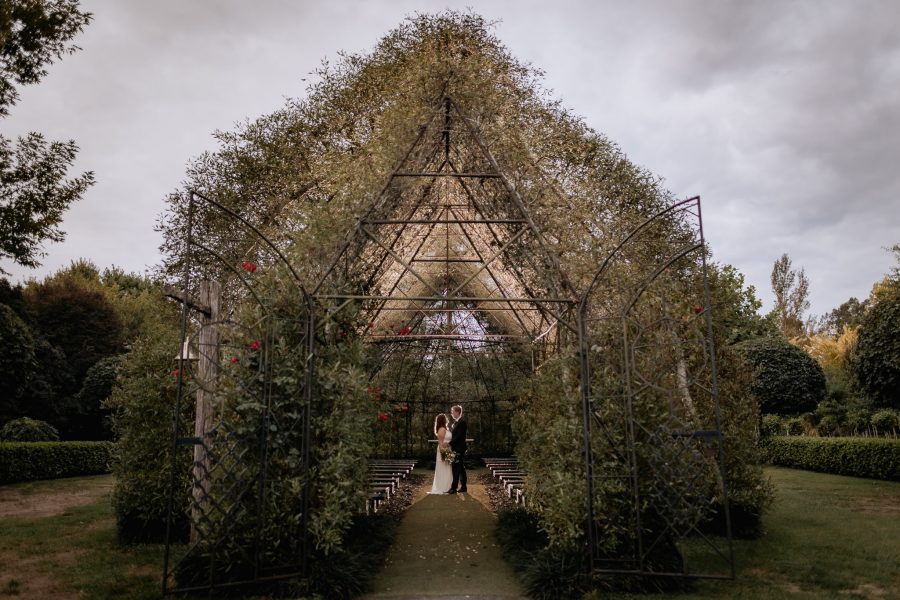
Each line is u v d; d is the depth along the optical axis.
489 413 15.55
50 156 10.62
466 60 6.58
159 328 7.68
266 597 4.30
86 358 20.86
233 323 4.76
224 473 4.56
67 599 4.25
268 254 7.64
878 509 8.23
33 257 11.08
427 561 5.51
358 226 5.57
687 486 4.77
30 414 17.64
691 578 4.64
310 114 10.01
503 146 5.99
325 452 4.81
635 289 5.49
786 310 38.41
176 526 6.19
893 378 11.32
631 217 7.33
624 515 4.75
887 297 12.34
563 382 5.28
